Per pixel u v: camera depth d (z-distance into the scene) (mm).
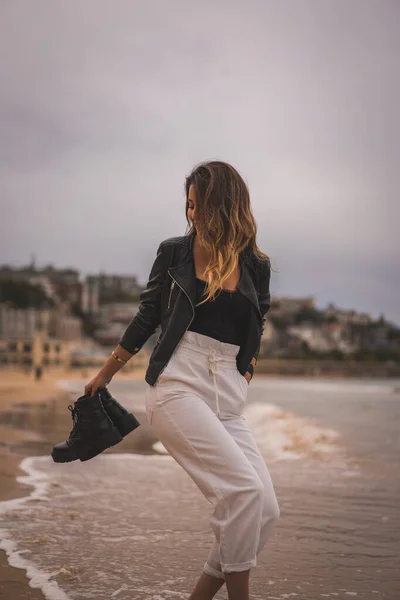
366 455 7477
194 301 2518
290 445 8203
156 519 4355
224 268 2508
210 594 2482
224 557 2332
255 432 9602
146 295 2619
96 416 2648
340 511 4695
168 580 3193
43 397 18906
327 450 7859
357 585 3176
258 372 72188
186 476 5941
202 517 4426
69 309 157500
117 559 3498
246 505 2318
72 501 4855
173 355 2525
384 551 3742
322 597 3021
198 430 2412
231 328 2553
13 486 5352
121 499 4949
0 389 22922
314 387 39781
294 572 3381
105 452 7488
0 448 7652
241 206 2602
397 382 61875
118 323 166750
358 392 32188
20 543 3752
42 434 9117
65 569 3287
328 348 186250
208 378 2510
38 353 41219
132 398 18297
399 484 5727
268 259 2732
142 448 7922
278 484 5730
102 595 2973
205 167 2625
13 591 2986
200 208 2574
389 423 12336
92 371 44750
